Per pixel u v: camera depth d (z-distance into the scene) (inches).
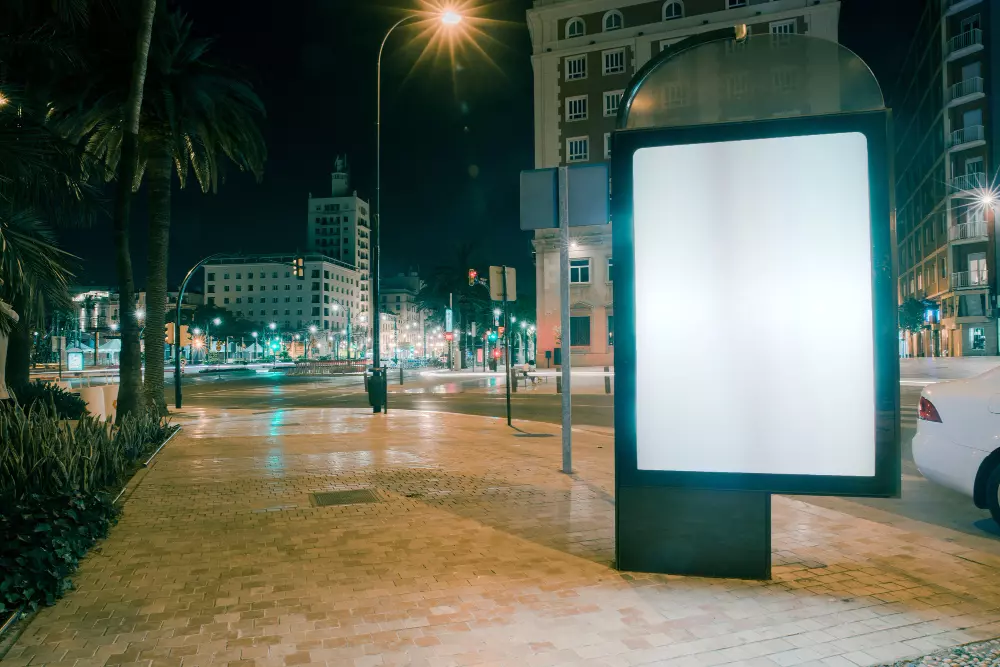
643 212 173.9
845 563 186.1
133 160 463.5
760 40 177.6
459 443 455.8
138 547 205.3
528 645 135.1
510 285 516.1
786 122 164.2
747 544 172.6
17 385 590.9
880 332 157.8
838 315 161.9
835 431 161.2
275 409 831.7
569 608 154.2
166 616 150.4
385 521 236.1
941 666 125.6
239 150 753.6
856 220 161.0
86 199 351.3
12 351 628.7
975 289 2011.6
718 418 168.7
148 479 322.3
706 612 151.7
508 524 230.8
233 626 144.9
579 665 126.6
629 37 1899.6
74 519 203.6
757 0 1781.5
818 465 162.1
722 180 169.6
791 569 181.0
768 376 165.9
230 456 400.5
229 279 6939.0
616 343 175.5
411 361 5669.3
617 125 182.9
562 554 195.6
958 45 2090.3
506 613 151.5
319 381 1905.8
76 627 144.6
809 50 173.0
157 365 674.8
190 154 765.3
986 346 2025.1
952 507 260.4
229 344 5797.2
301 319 6747.1
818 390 162.6
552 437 490.0
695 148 171.5
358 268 7869.1
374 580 173.9
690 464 170.7
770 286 166.1
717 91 179.3
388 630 142.6
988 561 187.6
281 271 6825.8
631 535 179.2
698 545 175.3
